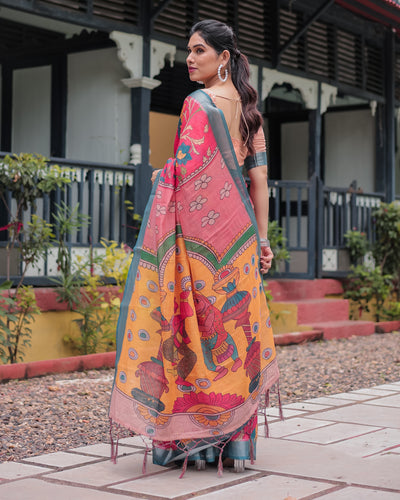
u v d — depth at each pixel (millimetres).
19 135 9805
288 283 10281
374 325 10398
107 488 3244
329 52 11594
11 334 6719
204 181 3471
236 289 3500
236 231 3516
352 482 3311
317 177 10938
